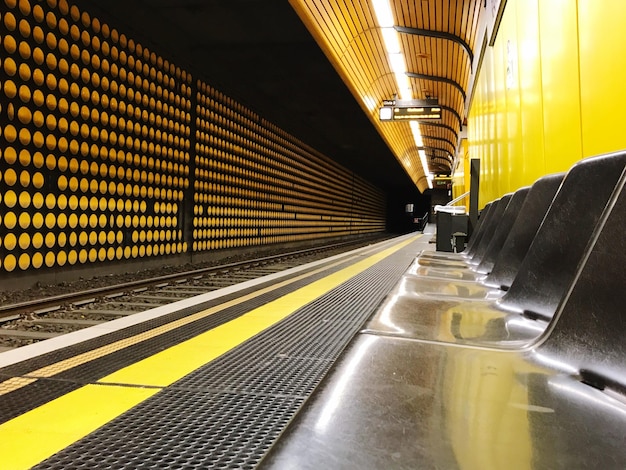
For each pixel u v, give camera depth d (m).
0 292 6.09
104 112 7.97
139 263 9.19
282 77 13.19
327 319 3.51
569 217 1.79
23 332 4.29
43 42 6.68
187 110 10.84
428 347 1.32
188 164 10.95
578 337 1.18
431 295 2.33
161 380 2.15
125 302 5.91
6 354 2.68
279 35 10.22
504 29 5.84
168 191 10.12
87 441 1.51
